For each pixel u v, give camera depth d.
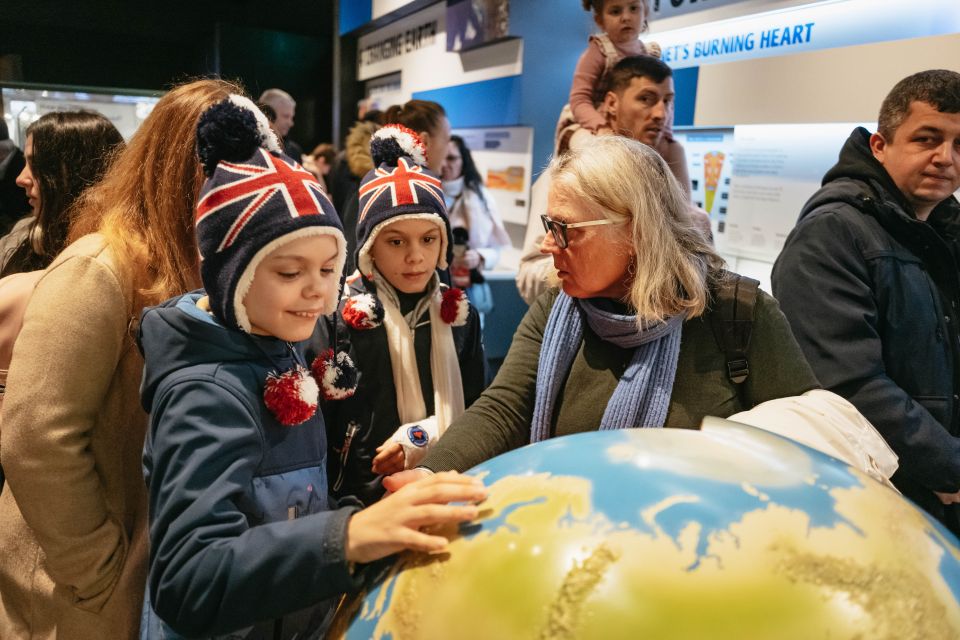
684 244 1.22
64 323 1.11
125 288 1.16
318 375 1.21
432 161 3.10
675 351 1.20
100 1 7.24
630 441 0.81
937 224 1.91
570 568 0.64
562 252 1.21
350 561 0.77
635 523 0.67
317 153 5.85
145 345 0.98
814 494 0.70
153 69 7.77
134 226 1.21
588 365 1.28
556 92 4.25
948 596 0.64
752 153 2.97
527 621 0.62
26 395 1.09
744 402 1.24
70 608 1.19
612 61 2.84
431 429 1.58
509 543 0.69
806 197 2.74
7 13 6.87
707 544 0.64
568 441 0.85
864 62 2.43
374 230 1.63
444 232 1.70
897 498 0.76
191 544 0.82
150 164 1.20
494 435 1.31
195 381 0.92
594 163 1.17
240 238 0.90
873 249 1.70
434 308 1.72
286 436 1.00
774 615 0.59
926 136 1.69
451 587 0.68
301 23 8.15
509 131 4.52
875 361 1.65
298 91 7.97
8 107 4.12
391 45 6.39
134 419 1.20
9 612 1.25
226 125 0.92
